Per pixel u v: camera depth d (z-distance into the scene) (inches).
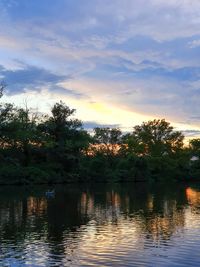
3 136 4195.4
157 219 1572.3
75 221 1523.1
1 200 2336.4
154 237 1202.6
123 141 6353.3
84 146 4662.9
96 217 1635.1
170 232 1283.2
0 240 1155.9
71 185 4087.1
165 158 5767.7
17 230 1321.4
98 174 4645.7
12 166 4010.8
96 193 2977.4
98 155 5438.0
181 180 5679.1
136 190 3405.5
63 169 4468.5
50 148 4458.7
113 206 2049.7
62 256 971.9
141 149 6250.0
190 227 1375.5
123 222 1497.3
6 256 968.3
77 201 2310.5
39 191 3100.4
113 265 898.7
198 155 6368.1
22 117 4443.9
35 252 1009.5
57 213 1758.1
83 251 1021.8
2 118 4178.2
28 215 1685.5
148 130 6323.8
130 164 5231.3
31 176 4001.0
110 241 1145.4
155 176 5565.9
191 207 2006.6
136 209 1921.8
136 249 1046.4
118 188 3693.4
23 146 4377.5
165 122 6284.5
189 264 912.3
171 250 1036.5
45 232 1284.4
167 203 2218.3
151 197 2637.8
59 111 4667.8
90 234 1253.7
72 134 4660.4
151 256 976.9
